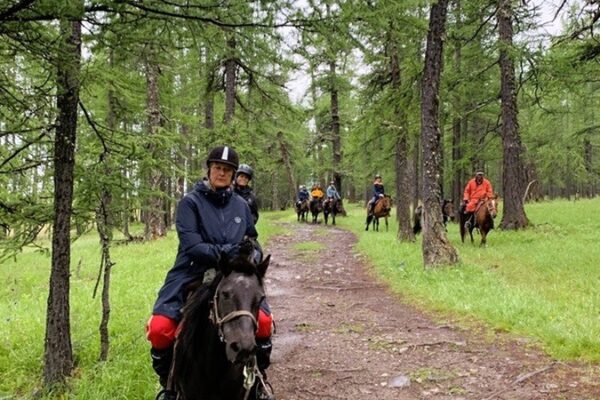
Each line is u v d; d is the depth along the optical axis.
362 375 6.69
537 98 19.41
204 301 3.66
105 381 5.92
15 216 5.97
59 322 6.23
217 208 4.08
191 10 5.27
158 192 6.84
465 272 12.04
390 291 11.79
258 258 4.11
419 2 5.49
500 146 27.34
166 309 4.00
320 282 13.37
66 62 5.16
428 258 12.82
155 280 12.30
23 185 6.24
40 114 5.84
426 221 12.91
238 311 3.16
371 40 7.27
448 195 52.47
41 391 5.98
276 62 6.42
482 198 17.34
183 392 3.79
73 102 6.07
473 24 19.83
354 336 8.42
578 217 22.88
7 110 5.61
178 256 4.16
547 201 38.94
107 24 5.25
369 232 24.41
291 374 6.83
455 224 26.45
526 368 6.45
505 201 20.31
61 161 6.09
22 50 4.98
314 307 10.65
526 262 13.31
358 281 13.29
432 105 12.83
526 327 7.85
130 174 6.73
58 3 4.28
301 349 7.85
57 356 6.21
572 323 7.76
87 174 6.35
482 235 16.92
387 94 15.71
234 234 4.04
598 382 5.84
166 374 4.12
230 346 3.08
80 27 5.72
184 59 7.81
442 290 10.56
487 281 11.13
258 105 19.55
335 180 36.78
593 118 36.69
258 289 3.30
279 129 21.78
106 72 6.04
